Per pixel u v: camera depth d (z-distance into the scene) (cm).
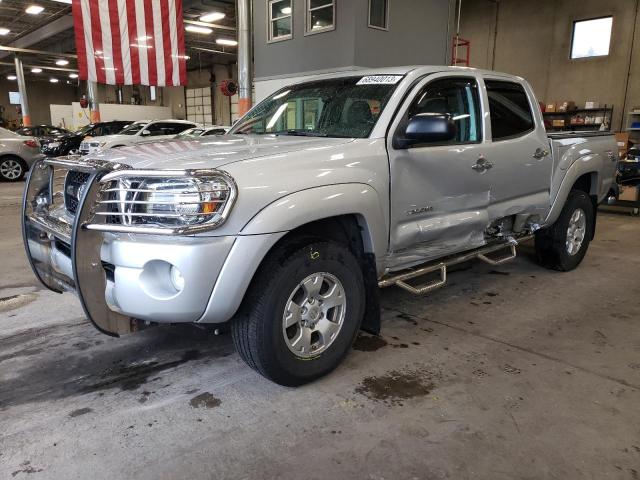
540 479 201
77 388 272
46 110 4391
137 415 246
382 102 305
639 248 596
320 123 330
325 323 272
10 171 1316
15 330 347
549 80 1636
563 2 1571
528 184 396
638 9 1417
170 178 221
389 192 288
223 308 230
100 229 221
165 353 314
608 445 222
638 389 270
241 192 225
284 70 1588
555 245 466
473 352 314
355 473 205
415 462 211
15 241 618
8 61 3372
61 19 2330
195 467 208
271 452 218
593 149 470
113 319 240
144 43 1143
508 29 1720
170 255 218
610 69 1494
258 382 278
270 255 246
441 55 1619
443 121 265
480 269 496
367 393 265
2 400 259
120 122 1670
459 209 340
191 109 3478
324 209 249
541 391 267
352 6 1355
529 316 375
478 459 213
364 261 290
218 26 1945
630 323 362
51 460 212
